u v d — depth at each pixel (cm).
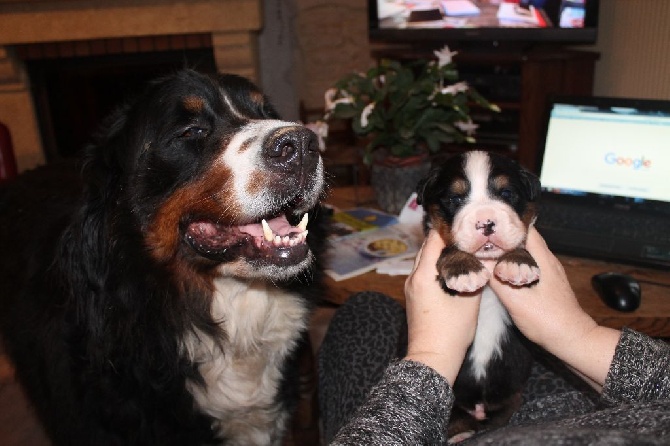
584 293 195
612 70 434
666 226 216
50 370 186
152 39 538
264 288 185
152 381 177
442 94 253
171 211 170
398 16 491
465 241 142
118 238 175
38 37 522
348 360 178
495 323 158
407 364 111
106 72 562
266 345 192
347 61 634
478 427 164
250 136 163
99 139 184
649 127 225
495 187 158
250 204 158
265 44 604
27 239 217
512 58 429
